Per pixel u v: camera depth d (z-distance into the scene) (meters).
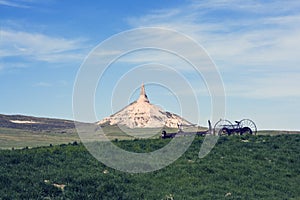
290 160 32.56
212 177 27.41
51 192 22.08
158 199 22.89
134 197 22.81
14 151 31.25
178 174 27.55
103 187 23.25
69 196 21.75
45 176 24.39
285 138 40.44
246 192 25.17
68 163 28.22
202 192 24.61
